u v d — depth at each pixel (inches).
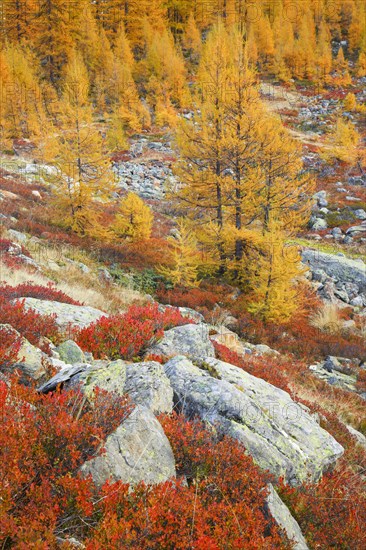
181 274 815.7
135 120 2267.5
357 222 1400.1
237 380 252.7
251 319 733.9
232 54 782.5
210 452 170.6
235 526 137.9
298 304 812.0
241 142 767.7
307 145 2154.3
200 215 896.3
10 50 2417.6
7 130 1931.6
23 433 136.8
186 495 143.5
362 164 1780.3
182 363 246.4
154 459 156.3
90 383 190.1
